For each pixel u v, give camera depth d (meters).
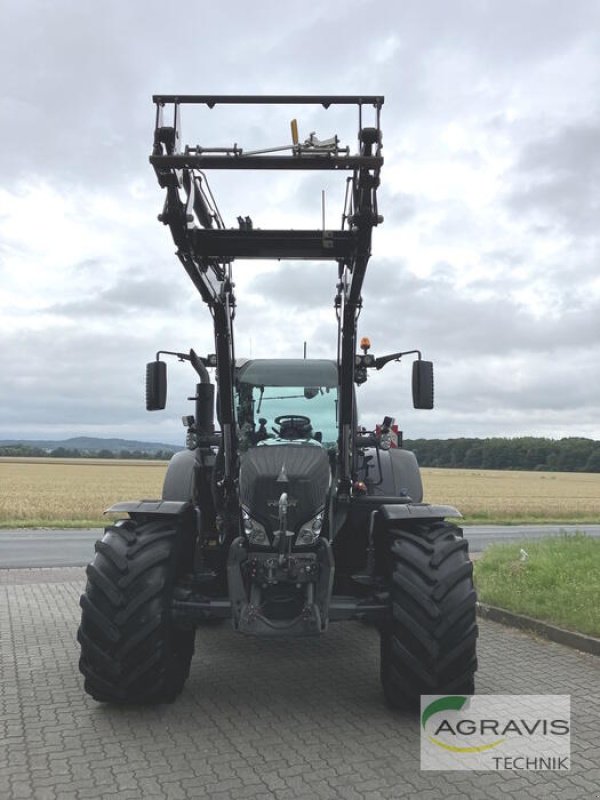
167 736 4.11
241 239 4.78
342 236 4.72
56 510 24.08
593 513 30.27
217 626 6.91
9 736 4.10
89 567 4.50
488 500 36.94
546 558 9.15
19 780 3.54
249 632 4.29
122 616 4.32
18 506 25.66
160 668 4.39
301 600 4.43
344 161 4.30
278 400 5.57
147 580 4.39
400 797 3.41
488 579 8.41
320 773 3.65
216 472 5.28
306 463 4.60
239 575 4.40
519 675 5.32
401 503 5.37
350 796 3.41
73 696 4.78
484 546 15.72
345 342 5.20
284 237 4.76
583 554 9.70
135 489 39.06
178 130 4.46
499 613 7.05
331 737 4.11
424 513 4.68
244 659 5.77
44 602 7.98
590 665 5.59
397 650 4.34
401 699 4.42
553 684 5.11
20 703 4.64
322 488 4.57
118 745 3.97
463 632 4.32
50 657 5.72
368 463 6.27
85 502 28.12
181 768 3.69
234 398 5.50
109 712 4.49
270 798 3.38
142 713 4.48
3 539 16.11
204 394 5.60
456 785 3.54
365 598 4.66
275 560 4.38
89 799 3.35
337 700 4.77
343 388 5.25
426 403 5.40
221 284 5.22
